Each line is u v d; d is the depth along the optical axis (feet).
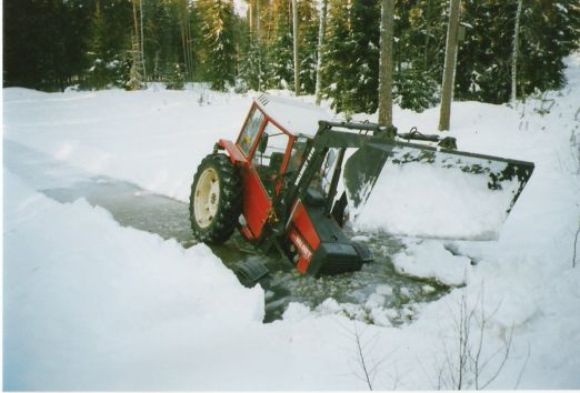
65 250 13.23
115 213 22.44
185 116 48.14
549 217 20.45
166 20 129.29
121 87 94.32
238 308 12.32
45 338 9.32
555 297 13.38
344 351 10.81
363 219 13.53
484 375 9.98
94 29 92.53
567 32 66.39
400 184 14.25
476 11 63.87
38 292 10.79
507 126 38.93
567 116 42.16
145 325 10.80
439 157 14.02
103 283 11.96
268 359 10.07
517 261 15.92
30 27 82.12
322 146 14.88
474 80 65.51
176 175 28.17
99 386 8.25
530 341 11.40
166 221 21.72
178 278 13.39
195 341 10.30
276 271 16.62
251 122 19.15
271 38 111.75
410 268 17.17
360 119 44.88
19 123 42.65
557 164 26.96
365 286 15.85
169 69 111.75
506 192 14.57
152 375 8.84
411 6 67.41
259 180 17.30
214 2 94.07
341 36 46.16
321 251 15.07
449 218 13.96
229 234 18.45
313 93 80.33
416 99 47.37
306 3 100.89
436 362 10.43
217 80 94.63
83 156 32.60
